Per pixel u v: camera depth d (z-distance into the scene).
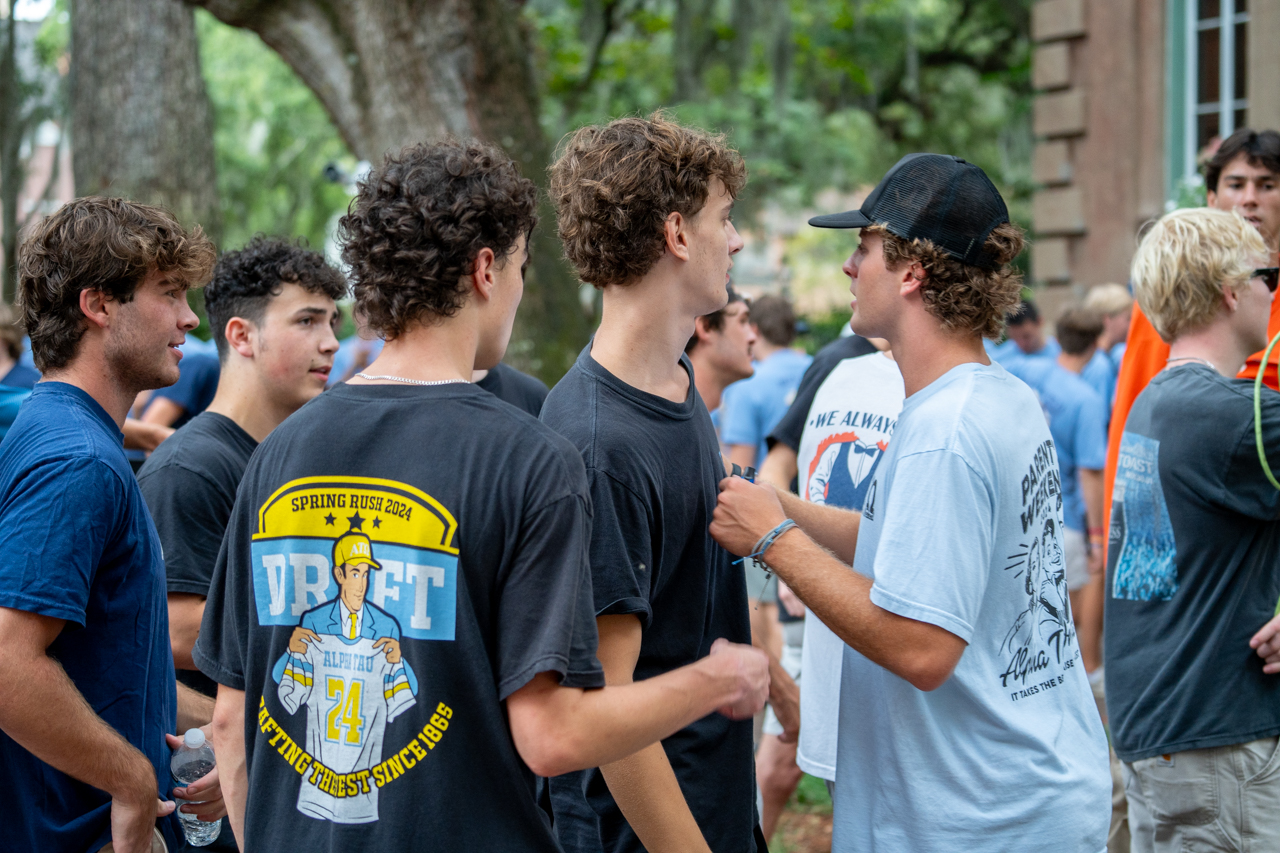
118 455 1.86
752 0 12.27
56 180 12.43
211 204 8.80
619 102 14.22
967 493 1.75
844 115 17.17
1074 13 10.37
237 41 18.39
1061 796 1.85
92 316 1.88
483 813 1.43
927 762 1.85
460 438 1.46
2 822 1.76
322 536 1.48
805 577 1.80
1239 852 2.35
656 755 1.66
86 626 1.83
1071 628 2.01
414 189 1.51
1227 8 9.52
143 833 1.81
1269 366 2.50
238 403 2.65
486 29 5.72
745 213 15.26
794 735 2.76
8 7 11.80
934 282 1.88
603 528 1.61
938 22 17.83
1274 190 3.44
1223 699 2.35
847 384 3.01
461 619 1.42
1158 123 10.02
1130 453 2.58
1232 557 2.36
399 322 1.52
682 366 1.91
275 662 1.51
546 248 5.86
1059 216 10.62
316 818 1.46
